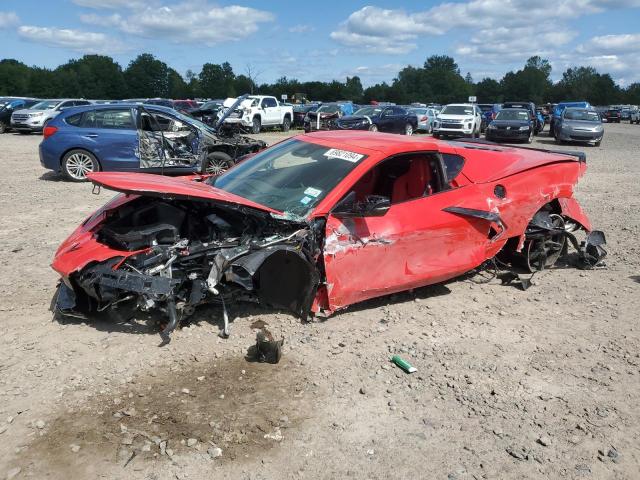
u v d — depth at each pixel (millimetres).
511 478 2854
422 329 4473
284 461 2896
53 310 4488
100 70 96500
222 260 3809
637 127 47469
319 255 4172
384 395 3535
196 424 3139
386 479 2805
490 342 4316
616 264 6375
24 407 3227
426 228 4684
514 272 5957
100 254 3873
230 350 3961
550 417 3377
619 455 3055
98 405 3275
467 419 3330
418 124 29250
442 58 157625
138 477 2729
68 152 11008
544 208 5973
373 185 5160
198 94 95250
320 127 27109
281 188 4559
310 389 3555
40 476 2701
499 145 6594
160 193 3691
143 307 3848
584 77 137000
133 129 11086
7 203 8891
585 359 4105
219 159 11281
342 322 4500
